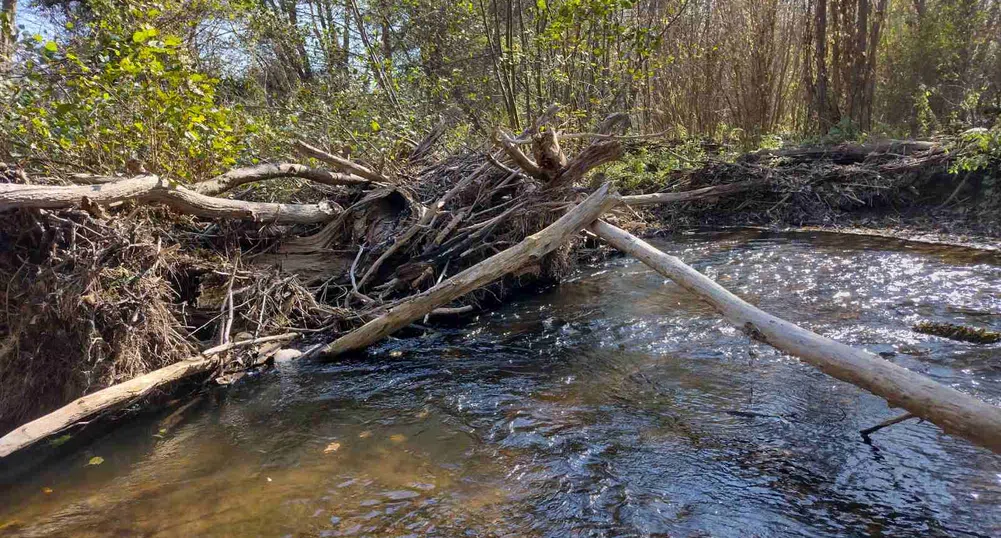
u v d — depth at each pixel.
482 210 6.51
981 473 2.88
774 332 3.29
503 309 5.88
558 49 10.08
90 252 3.92
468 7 10.81
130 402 3.92
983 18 11.30
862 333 4.54
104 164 5.27
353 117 8.54
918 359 4.02
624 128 11.34
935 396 2.58
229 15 9.19
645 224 9.29
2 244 4.00
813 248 7.37
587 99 10.16
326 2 11.48
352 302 5.48
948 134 9.68
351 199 6.50
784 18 13.01
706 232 9.06
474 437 3.46
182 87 5.02
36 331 3.83
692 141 10.73
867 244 7.39
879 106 12.45
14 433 3.03
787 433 3.32
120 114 5.29
